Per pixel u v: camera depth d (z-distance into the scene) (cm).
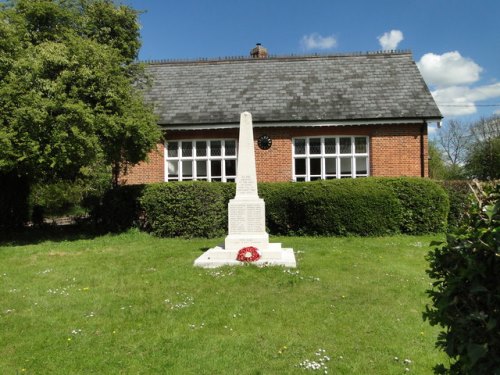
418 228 1285
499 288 227
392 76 1778
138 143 1289
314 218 1284
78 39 1226
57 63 1138
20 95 1097
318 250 1021
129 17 1531
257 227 927
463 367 253
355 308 605
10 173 1450
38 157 1111
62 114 1102
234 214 933
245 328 539
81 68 1150
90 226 1553
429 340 498
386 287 704
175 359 455
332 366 438
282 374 423
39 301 650
